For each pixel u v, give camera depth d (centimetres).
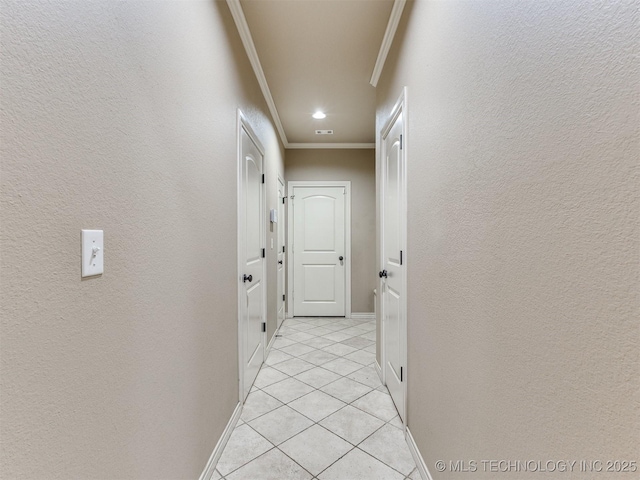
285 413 197
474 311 97
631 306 47
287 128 393
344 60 239
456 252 111
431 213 136
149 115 94
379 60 230
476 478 96
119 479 79
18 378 53
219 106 158
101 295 73
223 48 164
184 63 119
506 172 80
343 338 356
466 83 103
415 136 157
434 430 131
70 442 64
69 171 64
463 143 105
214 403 151
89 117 69
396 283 198
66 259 63
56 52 60
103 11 74
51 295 60
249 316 224
